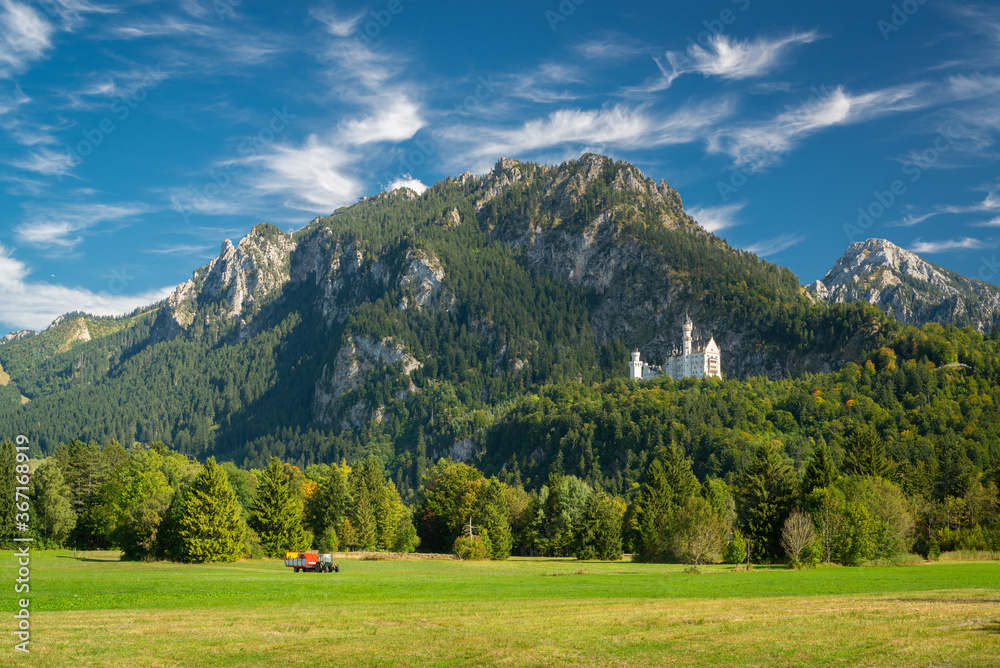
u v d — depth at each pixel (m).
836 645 39.25
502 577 88.75
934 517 142.25
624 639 41.94
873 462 152.25
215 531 106.81
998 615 46.88
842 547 106.81
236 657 38.16
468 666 36.59
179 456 181.50
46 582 72.75
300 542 125.31
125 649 39.53
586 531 131.12
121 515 124.44
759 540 116.88
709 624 46.28
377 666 36.69
